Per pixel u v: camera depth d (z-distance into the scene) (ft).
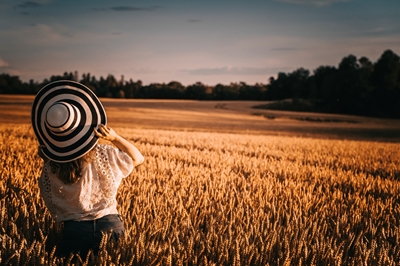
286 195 24.57
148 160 37.35
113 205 12.37
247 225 16.15
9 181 23.13
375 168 47.62
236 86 457.68
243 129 181.88
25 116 185.26
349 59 442.91
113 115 226.79
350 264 13.62
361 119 273.54
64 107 10.84
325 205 22.48
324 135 179.42
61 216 11.96
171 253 11.94
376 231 18.35
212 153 50.34
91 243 11.92
